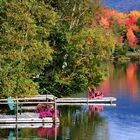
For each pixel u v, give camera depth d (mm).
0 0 59094
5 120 53000
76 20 78750
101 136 48875
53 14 68062
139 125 54812
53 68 73062
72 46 72562
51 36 73312
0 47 56906
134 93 81438
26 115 54938
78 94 76000
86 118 58188
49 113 54219
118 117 59438
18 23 58750
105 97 71688
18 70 57438
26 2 60094
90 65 73375
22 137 47531
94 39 72250
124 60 182625
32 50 60062
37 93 63719
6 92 55750
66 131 50594
